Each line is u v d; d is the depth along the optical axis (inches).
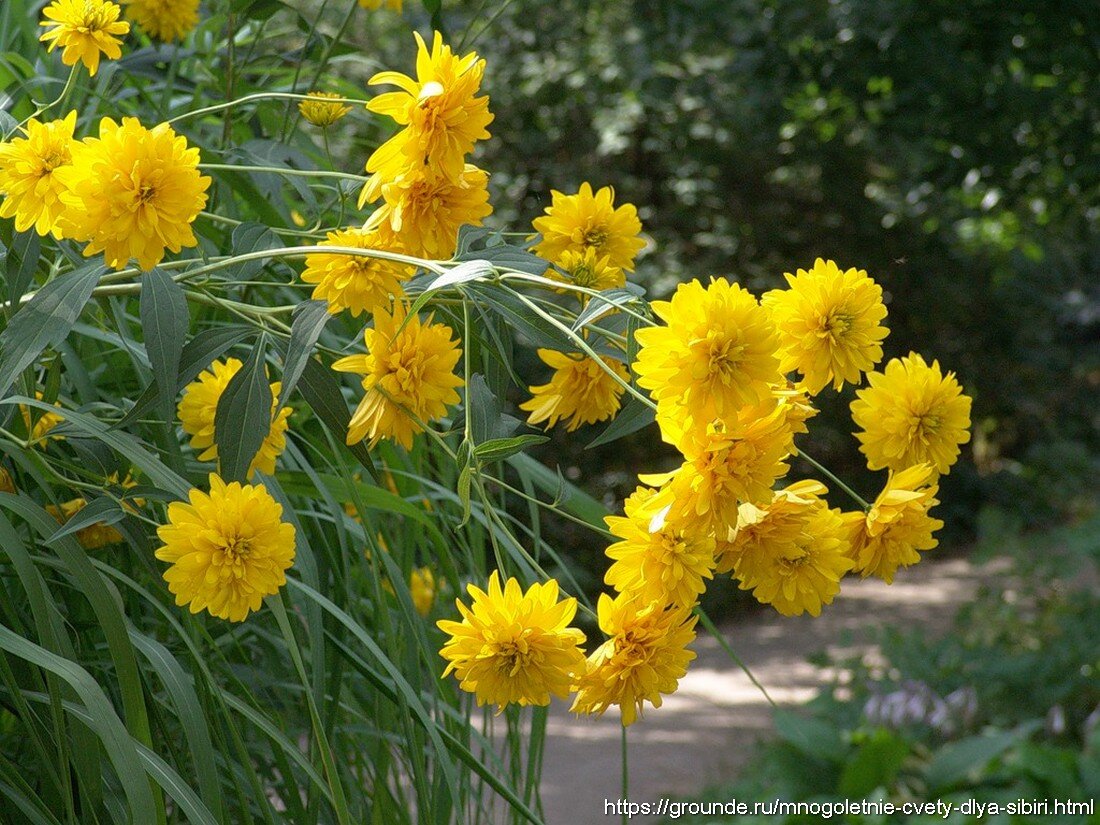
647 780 159.0
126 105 62.4
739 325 35.8
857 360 40.0
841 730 154.5
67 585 46.4
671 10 222.1
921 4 173.8
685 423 36.5
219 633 52.7
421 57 39.0
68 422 44.3
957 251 345.7
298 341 40.6
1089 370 408.2
